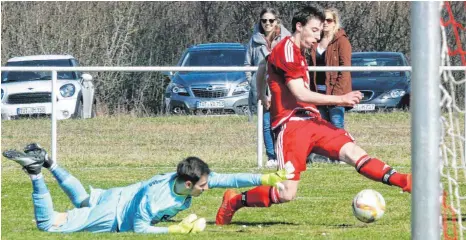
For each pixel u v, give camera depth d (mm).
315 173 29844
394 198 24625
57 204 23578
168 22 66500
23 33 61969
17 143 32562
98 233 18375
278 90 19500
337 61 31000
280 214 21984
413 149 11133
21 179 28719
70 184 18984
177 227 18422
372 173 19609
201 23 70625
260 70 20906
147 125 32750
